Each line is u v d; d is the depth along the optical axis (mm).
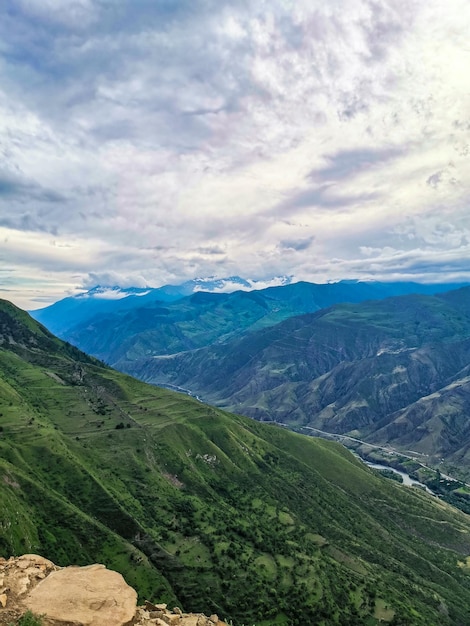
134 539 160000
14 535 131875
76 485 175625
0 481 152375
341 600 152125
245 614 136375
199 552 162625
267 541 182500
